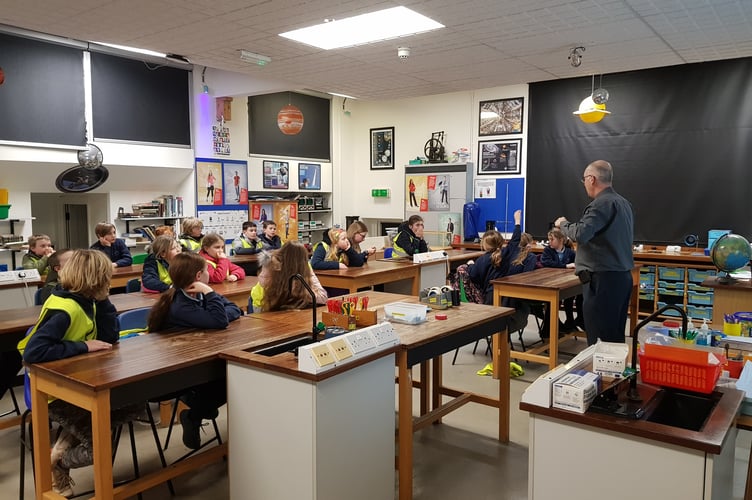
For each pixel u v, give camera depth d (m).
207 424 3.55
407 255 6.26
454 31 4.14
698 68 6.77
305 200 9.62
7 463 3.07
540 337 5.55
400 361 2.54
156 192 7.75
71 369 2.16
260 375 2.23
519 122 8.41
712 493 1.51
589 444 1.69
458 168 8.77
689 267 6.41
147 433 3.44
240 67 5.37
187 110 7.76
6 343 3.17
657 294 6.65
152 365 2.20
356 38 4.41
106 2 3.55
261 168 8.90
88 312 2.44
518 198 8.46
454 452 3.21
